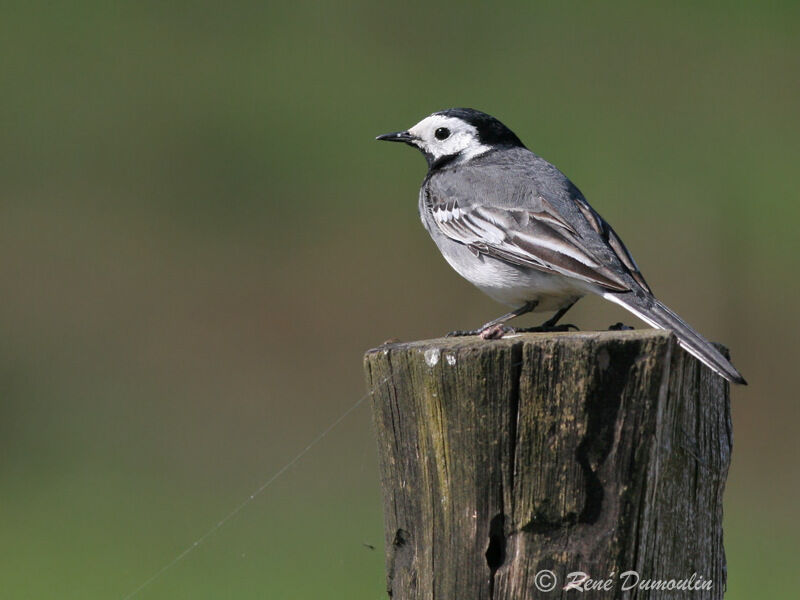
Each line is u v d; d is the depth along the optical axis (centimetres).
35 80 2200
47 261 1894
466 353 551
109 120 2123
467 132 931
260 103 2153
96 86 2212
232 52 2280
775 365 1702
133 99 2183
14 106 2155
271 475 1532
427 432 572
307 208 1966
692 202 1869
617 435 543
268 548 1269
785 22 2291
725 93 2084
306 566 1226
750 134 1984
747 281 1770
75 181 2034
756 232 1808
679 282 1781
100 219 1975
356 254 1889
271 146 2067
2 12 2367
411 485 585
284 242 1908
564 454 545
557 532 550
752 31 2275
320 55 2289
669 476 573
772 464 1555
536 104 2086
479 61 2230
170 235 1939
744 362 1712
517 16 2397
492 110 2059
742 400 1664
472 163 896
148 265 1886
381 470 608
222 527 1359
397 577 596
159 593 1166
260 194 2008
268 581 1179
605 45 2216
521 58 2250
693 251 1808
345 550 1265
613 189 1870
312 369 1739
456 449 559
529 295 823
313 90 2184
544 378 544
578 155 1941
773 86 2098
